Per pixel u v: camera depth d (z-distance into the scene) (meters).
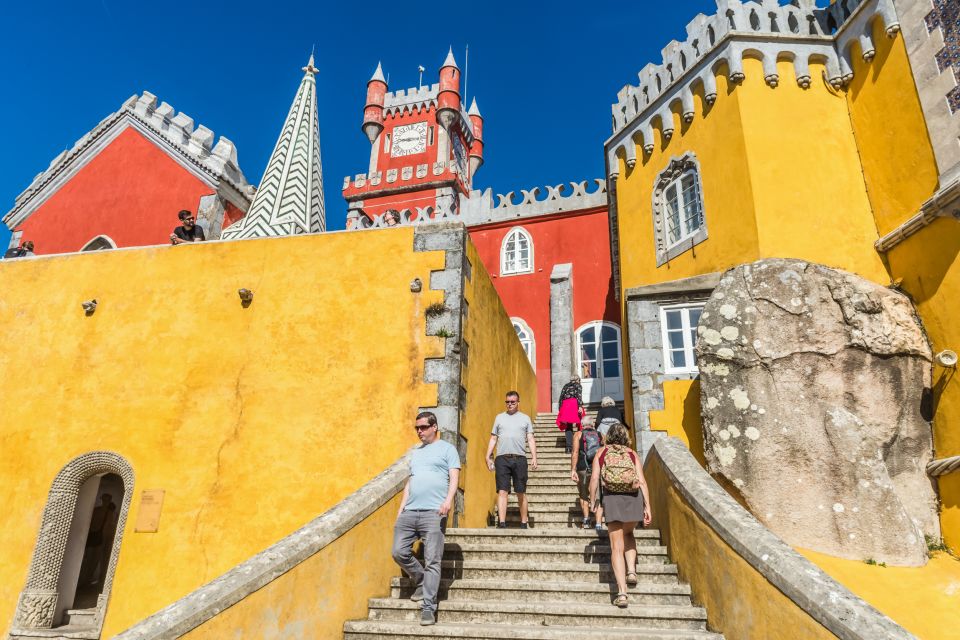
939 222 8.86
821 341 8.60
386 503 6.41
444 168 33.38
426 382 8.32
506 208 22.95
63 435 8.98
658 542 6.90
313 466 8.12
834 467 7.65
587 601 5.81
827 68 11.23
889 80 10.20
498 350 11.51
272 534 7.85
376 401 8.33
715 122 11.49
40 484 8.80
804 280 9.03
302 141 17.33
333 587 5.37
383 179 34.22
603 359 19.59
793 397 8.25
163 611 4.18
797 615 3.96
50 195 19.08
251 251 9.50
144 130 18.59
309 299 9.05
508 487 8.05
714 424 8.41
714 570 5.14
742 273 9.27
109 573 7.99
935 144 9.15
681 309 10.83
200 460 8.42
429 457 6.07
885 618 3.50
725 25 11.55
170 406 8.81
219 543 7.91
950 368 8.32
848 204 10.38
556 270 20.61
